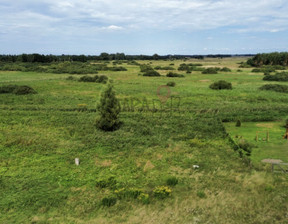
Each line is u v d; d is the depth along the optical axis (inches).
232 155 730.2
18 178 572.7
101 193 522.3
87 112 1145.4
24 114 1075.3
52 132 880.3
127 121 1016.2
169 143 815.7
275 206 476.1
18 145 751.1
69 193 520.1
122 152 736.3
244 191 534.6
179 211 461.1
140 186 557.3
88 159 689.0
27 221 428.5
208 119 1066.1
